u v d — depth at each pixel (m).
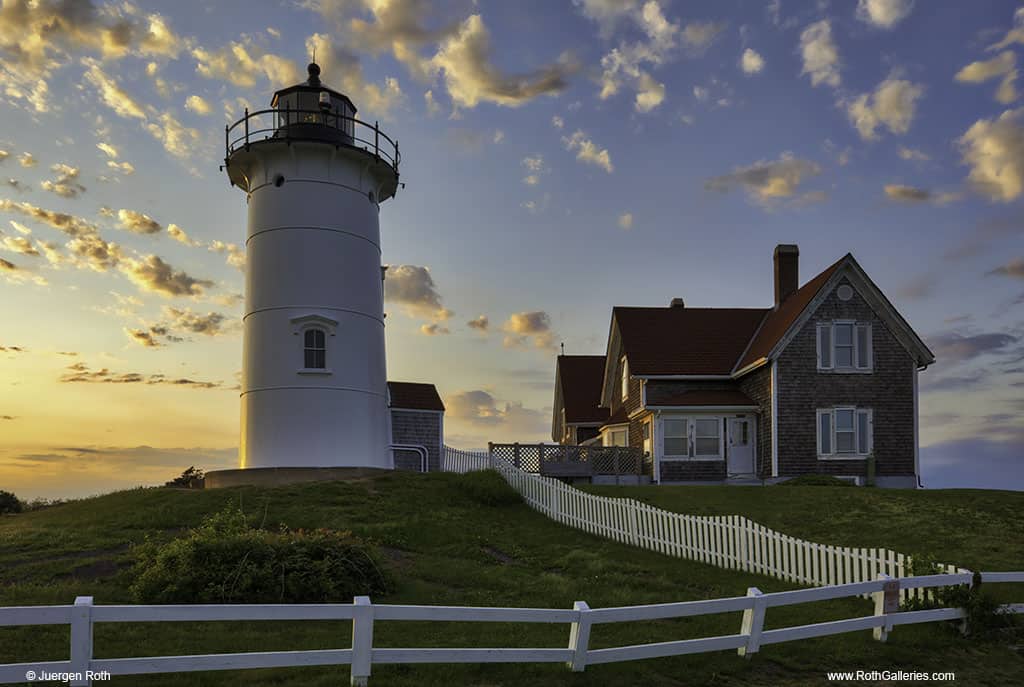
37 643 10.61
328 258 29.78
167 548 14.41
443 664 10.28
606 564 18.12
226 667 8.48
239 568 13.71
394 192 33.47
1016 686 10.77
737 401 33.66
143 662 8.22
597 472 32.59
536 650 9.85
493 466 29.41
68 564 15.95
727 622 13.37
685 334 36.91
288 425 28.61
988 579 13.27
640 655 10.41
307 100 30.84
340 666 10.02
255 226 30.36
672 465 33.16
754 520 22.41
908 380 32.84
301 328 29.06
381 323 31.72
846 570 15.38
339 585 14.24
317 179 30.05
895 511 22.98
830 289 32.84
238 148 30.23
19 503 32.38
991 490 26.44
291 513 21.66
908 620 12.48
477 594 14.84
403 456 36.47
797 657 11.37
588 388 47.19
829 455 32.16
